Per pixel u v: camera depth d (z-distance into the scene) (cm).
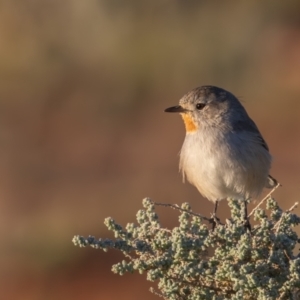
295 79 2333
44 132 2131
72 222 1566
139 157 1977
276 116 2180
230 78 2325
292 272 530
